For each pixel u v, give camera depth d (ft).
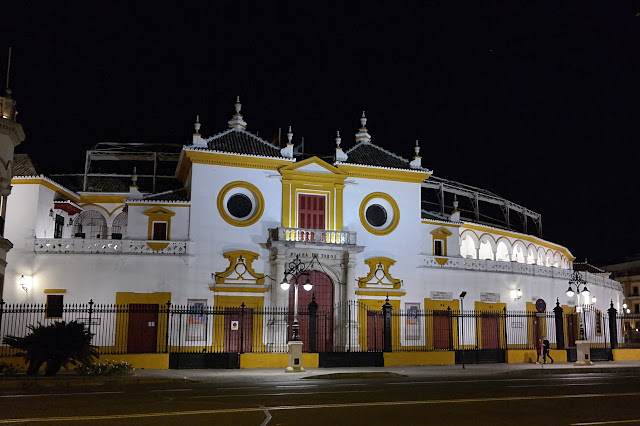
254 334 116.78
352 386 65.16
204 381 73.92
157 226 118.62
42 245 113.60
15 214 115.14
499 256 164.96
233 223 120.06
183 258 115.75
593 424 38.52
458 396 53.98
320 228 124.98
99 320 111.65
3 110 97.66
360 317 122.21
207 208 119.34
